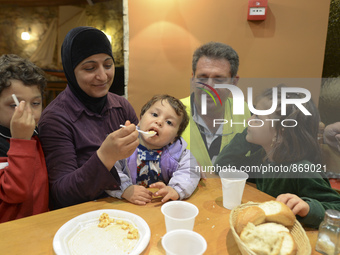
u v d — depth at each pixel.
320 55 1.80
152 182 1.10
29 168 0.86
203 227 0.75
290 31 1.78
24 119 0.84
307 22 1.75
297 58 1.83
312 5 1.71
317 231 0.74
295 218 0.70
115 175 0.90
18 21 4.88
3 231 0.70
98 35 1.04
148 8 1.91
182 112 1.11
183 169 1.04
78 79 1.07
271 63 1.87
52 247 0.64
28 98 0.90
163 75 2.04
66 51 1.06
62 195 0.92
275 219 0.69
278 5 1.74
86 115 1.13
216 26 1.87
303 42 1.79
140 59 2.02
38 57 5.03
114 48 4.40
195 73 1.30
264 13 1.74
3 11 4.82
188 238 0.57
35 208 0.94
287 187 0.94
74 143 1.08
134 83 2.07
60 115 1.05
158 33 1.95
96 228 0.73
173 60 1.99
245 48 1.87
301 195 0.90
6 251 0.62
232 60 1.24
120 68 2.46
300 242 0.63
